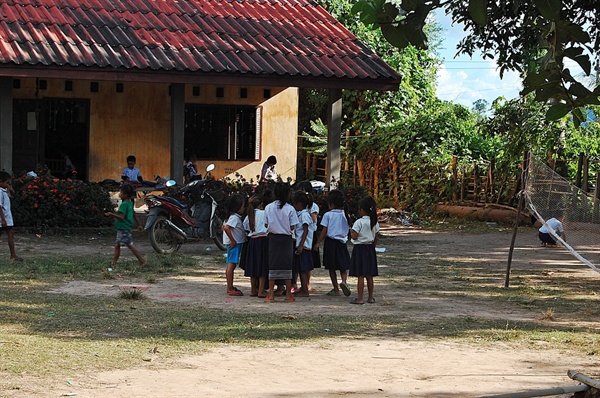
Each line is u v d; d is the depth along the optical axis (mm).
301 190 11695
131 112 21500
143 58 17766
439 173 25797
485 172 24656
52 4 19516
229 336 8500
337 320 9531
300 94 31922
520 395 4875
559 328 9367
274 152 22828
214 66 18031
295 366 7391
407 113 30281
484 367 7508
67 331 8492
